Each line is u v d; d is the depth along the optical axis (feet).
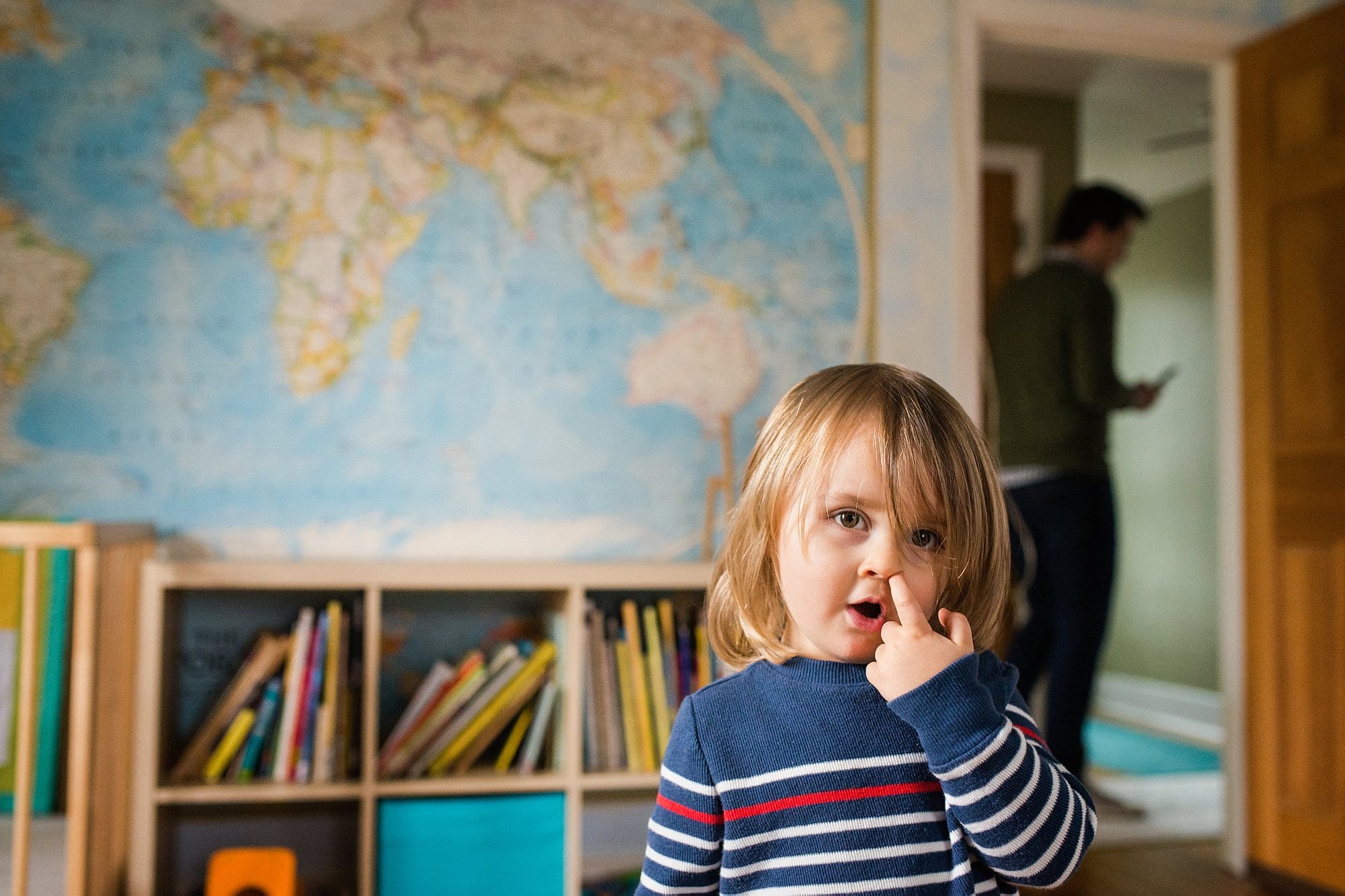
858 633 2.52
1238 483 9.09
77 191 7.13
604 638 7.23
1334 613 7.98
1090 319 9.57
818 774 2.57
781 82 8.21
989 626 2.70
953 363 8.41
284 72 7.40
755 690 2.72
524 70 7.77
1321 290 8.20
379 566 6.69
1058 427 9.61
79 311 7.10
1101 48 9.03
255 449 7.31
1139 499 16.61
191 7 7.29
